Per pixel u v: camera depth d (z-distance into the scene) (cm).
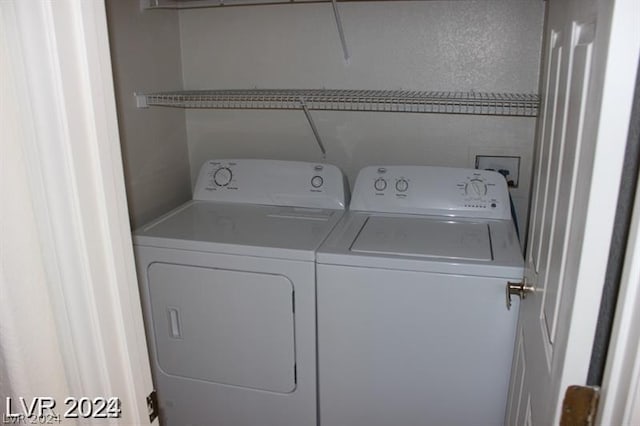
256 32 219
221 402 186
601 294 60
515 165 209
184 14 224
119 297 77
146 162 210
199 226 187
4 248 67
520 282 144
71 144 66
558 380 68
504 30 195
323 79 218
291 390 176
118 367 79
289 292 166
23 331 71
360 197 203
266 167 215
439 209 195
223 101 226
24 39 62
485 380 158
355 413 173
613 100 53
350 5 207
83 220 70
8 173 66
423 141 216
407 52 206
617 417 59
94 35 67
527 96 194
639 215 53
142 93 203
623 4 51
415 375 164
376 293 159
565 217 73
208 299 175
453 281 152
